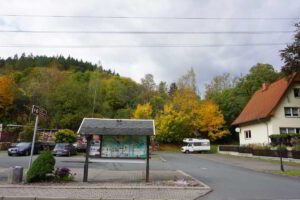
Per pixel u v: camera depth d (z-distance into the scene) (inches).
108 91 3038.9
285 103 1428.4
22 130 1915.6
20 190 465.7
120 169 828.0
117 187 500.1
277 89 1533.0
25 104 2336.4
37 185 506.9
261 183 588.4
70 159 1181.7
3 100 2190.0
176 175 682.8
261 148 1352.1
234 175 725.9
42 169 538.9
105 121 624.7
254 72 2723.9
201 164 1056.8
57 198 414.6
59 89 2310.5
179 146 2512.3
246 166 970.7
